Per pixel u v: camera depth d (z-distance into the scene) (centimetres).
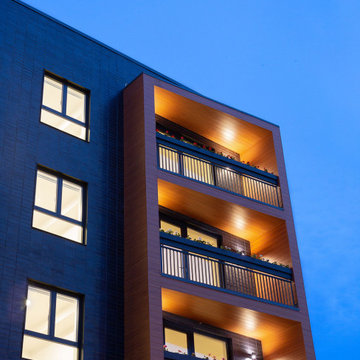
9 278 1470
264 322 1914
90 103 1977
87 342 1538
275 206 2164
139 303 1627
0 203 1553
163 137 2042
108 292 1653
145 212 1761
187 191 1945
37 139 1738
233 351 1933
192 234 2108
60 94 1911
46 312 1509
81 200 1766
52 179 1723
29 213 1600
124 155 1961
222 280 2044
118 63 2178
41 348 1457
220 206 2042
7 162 1628
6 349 1377
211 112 2255
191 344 1827
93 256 1680
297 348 1914
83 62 2047
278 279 1991
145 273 1655
